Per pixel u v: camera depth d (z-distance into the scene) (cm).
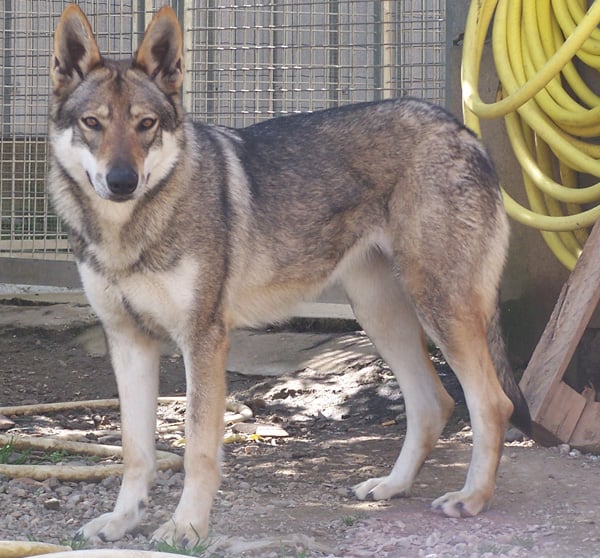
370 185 891
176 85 816
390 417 1219
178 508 768
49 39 1805
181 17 1678
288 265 884
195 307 793
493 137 1288
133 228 779
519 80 1145
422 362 930
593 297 1040
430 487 935
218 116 1705
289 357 1445
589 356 1185
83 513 840
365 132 897
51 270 1733
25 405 1284
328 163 894
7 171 1819
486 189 889
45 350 1541
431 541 762
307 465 1022
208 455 781
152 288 790
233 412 1258
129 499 795
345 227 902
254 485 943
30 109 1811
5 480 905
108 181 750
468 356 859
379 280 923
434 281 864
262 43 1714
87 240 798
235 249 827
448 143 884
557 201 1190
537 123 1134
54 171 818
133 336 819
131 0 1730
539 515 832
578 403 1046
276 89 1658
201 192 805
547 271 1231
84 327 1591
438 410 924
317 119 916
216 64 1686
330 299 1617
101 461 1012
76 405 1245
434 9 1611
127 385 813
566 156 1116
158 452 1002
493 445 853
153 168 779
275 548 741
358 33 1670
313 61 1688
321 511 856
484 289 884
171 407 1286
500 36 1157
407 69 1623
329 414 1252
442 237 861
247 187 852
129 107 782
